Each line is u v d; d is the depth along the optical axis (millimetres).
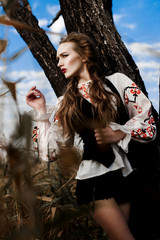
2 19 246
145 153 1734
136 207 1607
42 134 1709
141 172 1672
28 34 2156
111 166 1485
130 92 1753
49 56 2201
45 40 2195
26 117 192
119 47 2029
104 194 1440
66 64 1796
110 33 2029
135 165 1656
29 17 2002
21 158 214
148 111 1699
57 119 1745
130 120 1642
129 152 1666
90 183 1490
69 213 210
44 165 1594
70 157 239
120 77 1816
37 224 219
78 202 1511
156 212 1581
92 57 1844
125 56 2037
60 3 2135
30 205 227
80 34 1865
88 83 1743
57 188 1423
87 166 1535
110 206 1413
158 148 1876
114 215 1397
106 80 1804
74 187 1925
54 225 208
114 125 1534
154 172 1764
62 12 2152
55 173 1546
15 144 204
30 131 190
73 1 2059
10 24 250
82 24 2055
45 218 1124
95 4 2043
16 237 205
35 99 1801
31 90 1788
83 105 1653
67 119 1667
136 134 1572
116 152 1537
